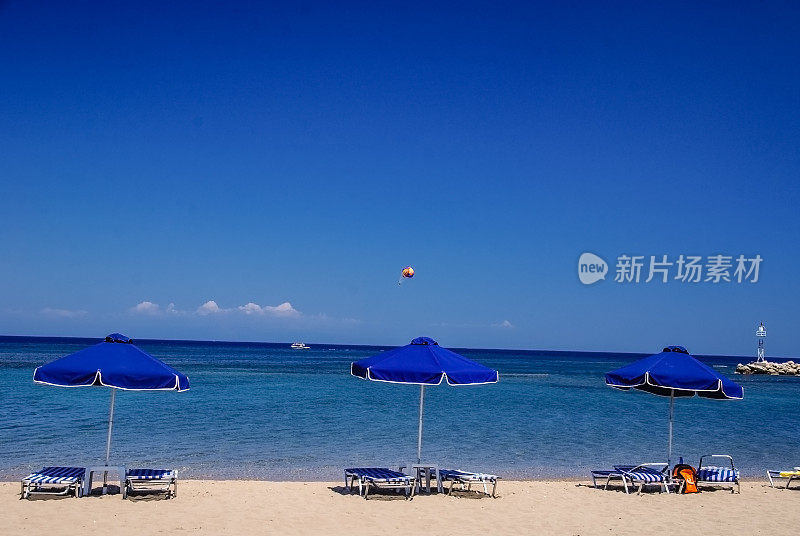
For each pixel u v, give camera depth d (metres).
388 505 10.38
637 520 9.88
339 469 14.56
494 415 26.25
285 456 15.95
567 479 14.28
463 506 10.47
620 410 29.97
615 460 16.75
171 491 10.99
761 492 12.43
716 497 11.73
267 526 8.95
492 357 174.00
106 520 8.90
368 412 25.98
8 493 10.39
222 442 17.72
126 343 10.03
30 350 95.12
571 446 18.78
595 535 8.98
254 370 61.41
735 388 11.20
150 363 9.59
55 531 8.27
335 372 59.22
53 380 9.15
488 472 14.90
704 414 29.39
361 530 8.89
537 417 25.92
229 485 11.80
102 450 15.82
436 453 16.98
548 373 74.62
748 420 27.22
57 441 16.91
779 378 83.69
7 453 15.15
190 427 20.36
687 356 11.77
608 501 11.20
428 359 10.30
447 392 38.72
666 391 12.89
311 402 29.53
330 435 19.48
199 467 14.41
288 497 10.81
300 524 9.11
